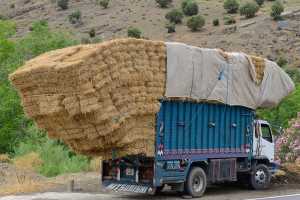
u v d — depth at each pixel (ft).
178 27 306.55
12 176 71.15
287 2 329.11
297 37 266.36
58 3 358.43
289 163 80.23
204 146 61.05
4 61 118.83
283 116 107.04
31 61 56.08
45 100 53.52
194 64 59.16
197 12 325.42
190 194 59.21
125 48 53.47
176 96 57.57
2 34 128.47
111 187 59.11
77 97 51.49
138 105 54.44
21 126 105.09
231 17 309.63
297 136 80.79
